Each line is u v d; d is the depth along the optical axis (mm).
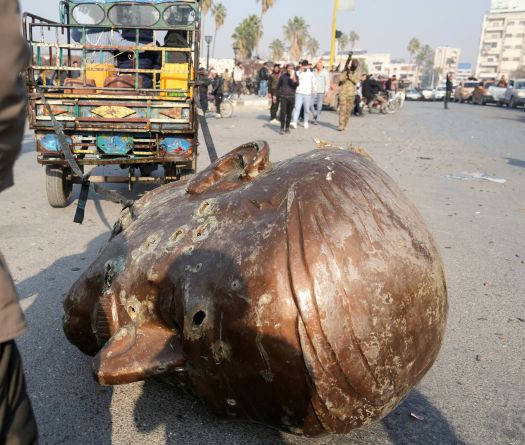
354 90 17859
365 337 2242
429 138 17141
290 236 2318
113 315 2781
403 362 2365
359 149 3205
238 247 2416
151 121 6578
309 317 2203
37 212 7305
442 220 7395
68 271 5184
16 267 5250
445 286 2604
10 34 1342
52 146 6652
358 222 2377
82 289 2988
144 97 6539
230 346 2354
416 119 25422
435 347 2531
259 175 2826
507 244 6422
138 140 6762
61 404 3074
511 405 3195
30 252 5691
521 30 152625
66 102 6484
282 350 2242
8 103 1369
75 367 3469
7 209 7438
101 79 7203
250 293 2293
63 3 7957
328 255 2264
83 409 3033
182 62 7691
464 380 3455
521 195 9203
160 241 2734
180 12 7793
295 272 2242
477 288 5031
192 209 2814
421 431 2914
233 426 2893
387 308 2283
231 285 2348
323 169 2574
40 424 2898
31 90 6527
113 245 2961
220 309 2363
